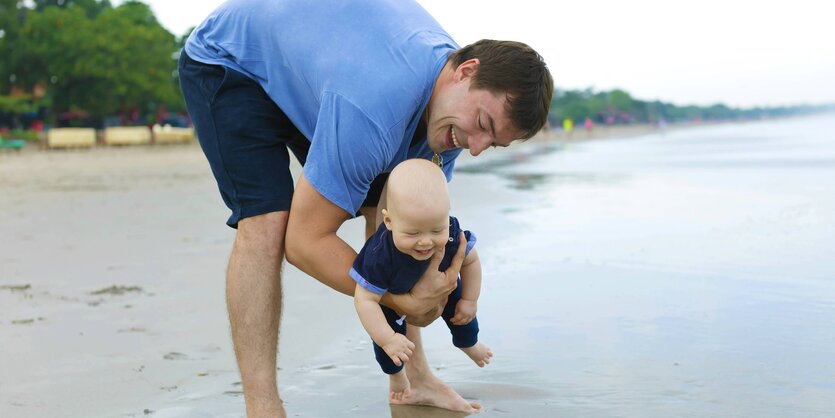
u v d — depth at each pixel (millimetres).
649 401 3139
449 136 2703
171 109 48281
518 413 3066
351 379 3492
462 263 2977
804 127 62531
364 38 2633
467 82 2582
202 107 2887
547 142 42656
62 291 5102
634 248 6316
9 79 39094
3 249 6695
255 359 2801
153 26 42156
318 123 2600
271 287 2805
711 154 21875
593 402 3150
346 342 3982
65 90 39406
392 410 3139
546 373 3508
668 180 12867
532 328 4176
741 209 8492
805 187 10445
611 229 7395
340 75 2578
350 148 2535
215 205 9867
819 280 4988
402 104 2551
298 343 3977
